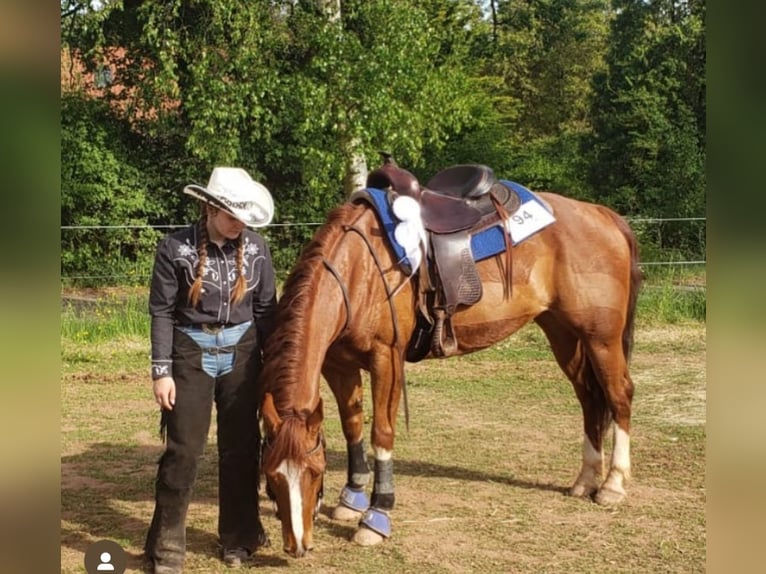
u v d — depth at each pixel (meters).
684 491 4.88
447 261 4.29
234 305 3.80
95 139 16.47
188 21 14.90
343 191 16.45
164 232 16.70
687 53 20.98
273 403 3.50
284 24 15.38
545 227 4.66
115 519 4.54
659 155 20.30
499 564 3.88
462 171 4.70
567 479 5.16
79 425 6.68
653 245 15.14
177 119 16.59
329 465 5.60
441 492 4.92
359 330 4.07
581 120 31.86
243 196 3.67
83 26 15.11
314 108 13.39
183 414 3.76
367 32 14.29
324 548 4.11
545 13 33.34
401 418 6.73
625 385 4.79
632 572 3.77
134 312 10.54
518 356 9.34
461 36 23.14
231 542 3.92
